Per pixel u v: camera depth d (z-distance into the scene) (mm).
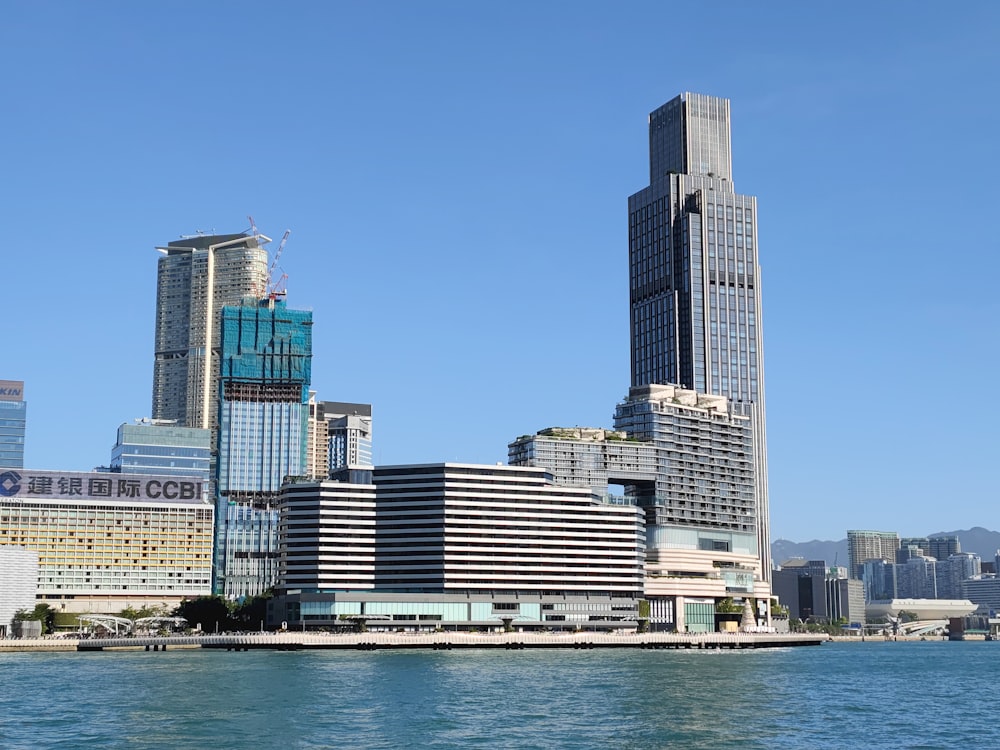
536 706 197875
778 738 163375
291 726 170375
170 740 156250
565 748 152750
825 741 161000
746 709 198250
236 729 166875
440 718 180375
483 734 163500
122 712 186125
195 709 190250
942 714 195500
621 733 166000
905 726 178250
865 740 162375
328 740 157000
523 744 155250
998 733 170000
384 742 155750
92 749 148750
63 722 173625
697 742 158625
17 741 155125
